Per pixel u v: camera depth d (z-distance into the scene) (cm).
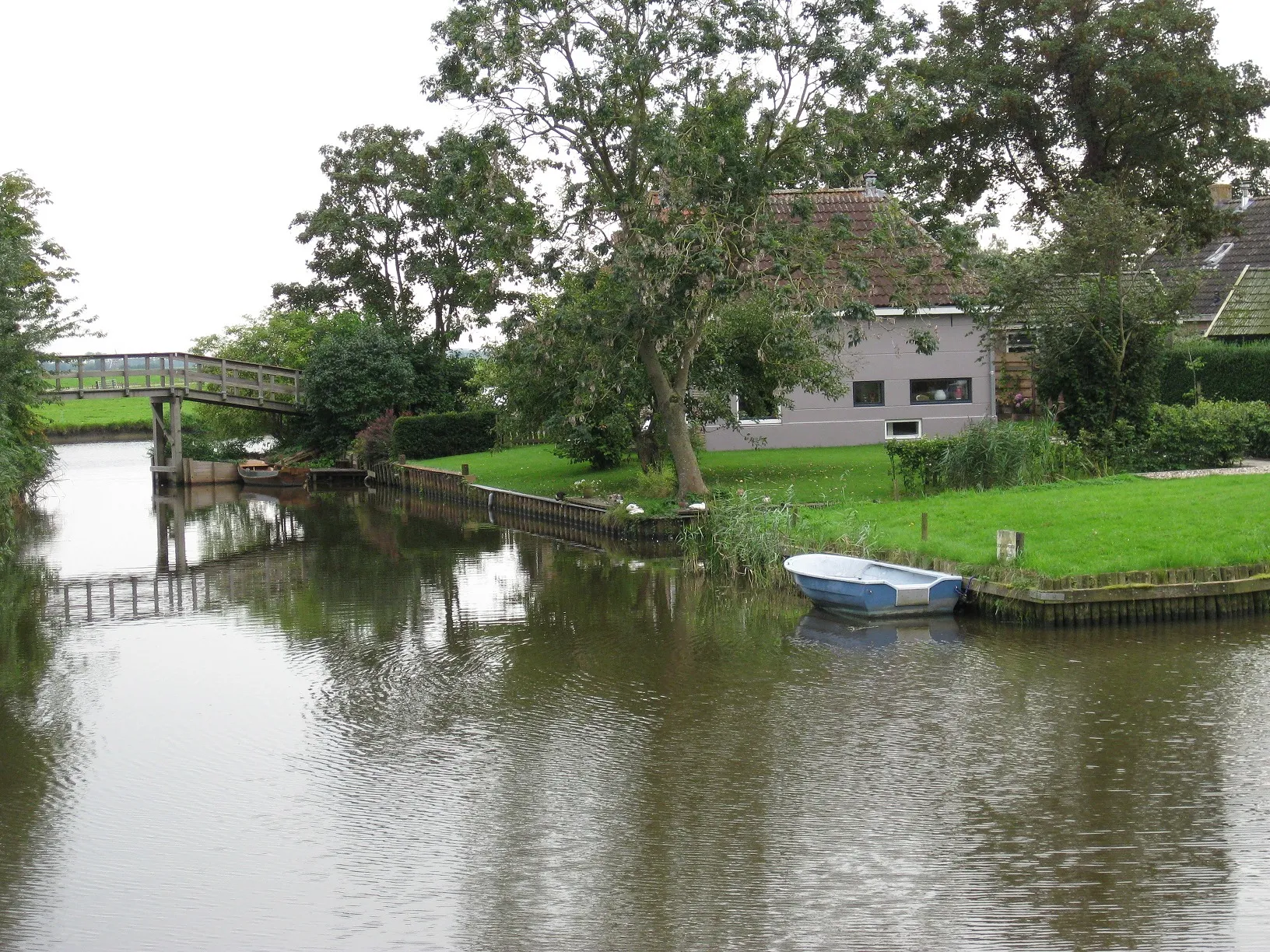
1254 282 3881
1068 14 4491
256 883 1012
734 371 2967
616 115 2498
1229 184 4947
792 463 3234
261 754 1341
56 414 7981
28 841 1116
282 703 1539
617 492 3130
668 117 2420
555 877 995
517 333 2734
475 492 3644
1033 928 878
